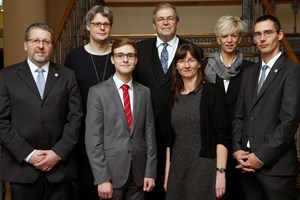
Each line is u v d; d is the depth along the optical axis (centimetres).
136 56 284
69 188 287
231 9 732
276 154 254
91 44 317
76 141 277
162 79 319
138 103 282
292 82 256
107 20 308
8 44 491
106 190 264
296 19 712
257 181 269
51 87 275
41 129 269
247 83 284
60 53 483
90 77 311
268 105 263
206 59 325
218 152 263
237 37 312
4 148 274
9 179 268
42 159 264
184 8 738
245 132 277
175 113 272
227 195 316
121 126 274
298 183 383
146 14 742
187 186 262
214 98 266
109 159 270
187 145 264
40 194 271
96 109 273
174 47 331
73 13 541
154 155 285
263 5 559
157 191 329
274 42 268
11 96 270
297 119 254
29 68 277
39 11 502
